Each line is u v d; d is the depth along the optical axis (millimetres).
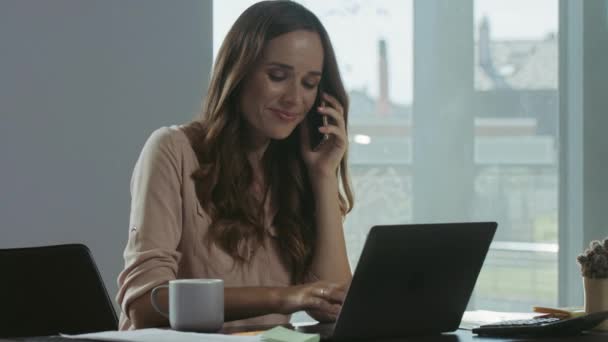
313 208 2584
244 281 2408
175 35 4312
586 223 4461
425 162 4555
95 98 4230
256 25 2410
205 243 2381
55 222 4180
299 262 2494
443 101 4543
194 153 2420
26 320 2080
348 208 2729
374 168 4555
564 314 2143
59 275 2162
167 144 2385
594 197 4461
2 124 4113
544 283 4520
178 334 1744
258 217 2447
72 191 4203
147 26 4285
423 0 4539
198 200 2389
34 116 4156
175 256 2297
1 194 4113
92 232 4227
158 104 4301
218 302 1967
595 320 1976
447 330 2031
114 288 4254
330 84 2574
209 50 4328
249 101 2422
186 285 1946
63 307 2146
